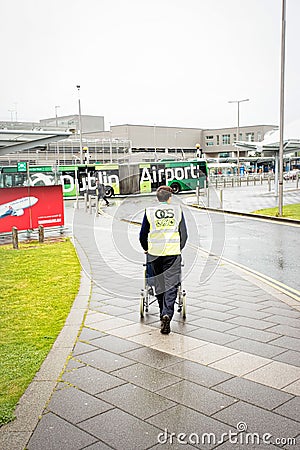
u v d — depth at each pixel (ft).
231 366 16.20
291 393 14.15
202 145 357.20
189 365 16.34
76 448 11.55
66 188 126.52
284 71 65.57
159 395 14.14
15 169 77.97
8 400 13.75
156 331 20.02
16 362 16.55
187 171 133.59
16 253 41.57
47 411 13.25
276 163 108.37
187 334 19.57
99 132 315.17
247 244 46.68
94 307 23.98
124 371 15.89
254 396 13.98
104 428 12.39
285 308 23.31
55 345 18.26
